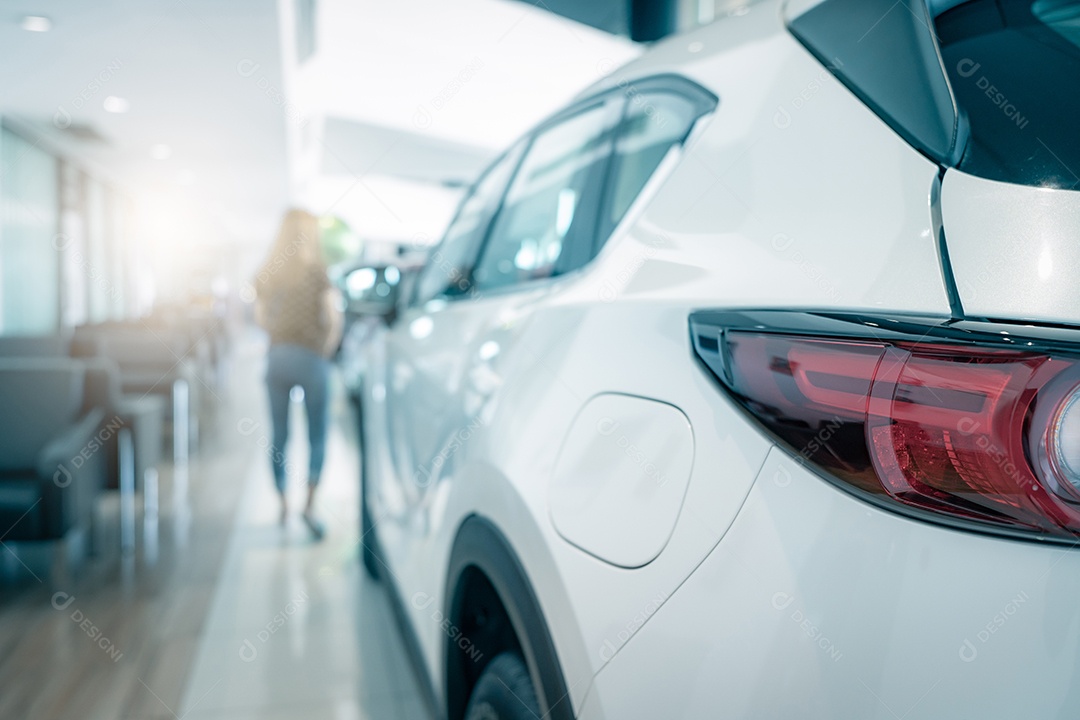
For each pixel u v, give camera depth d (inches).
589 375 34.6
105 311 514.3
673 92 42.6
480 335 52.3
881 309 24.9
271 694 80.5
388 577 83.6
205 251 843.4
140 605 104.9
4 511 102.5
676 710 25.9
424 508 59.7
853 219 27.9
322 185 446.6
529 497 36.5
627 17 227.5
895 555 21.8
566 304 40.4
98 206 495.2
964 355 21.3
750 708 23.7
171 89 282.4
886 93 29.7
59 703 78.5
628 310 34.1
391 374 84.0
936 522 21.3
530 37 248.1
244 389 367.9
